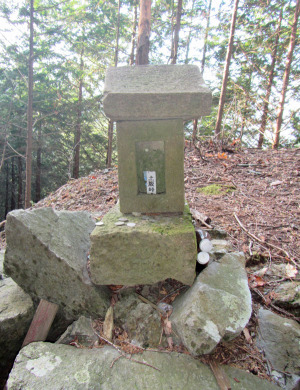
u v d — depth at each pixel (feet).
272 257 8.73
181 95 5.74
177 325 5.89
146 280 6.53
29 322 6.75
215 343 5.34
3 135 34.06
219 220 10.82
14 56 32.19
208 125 42.68
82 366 5.39
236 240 9.46
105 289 7.06
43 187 57.16
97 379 5.13
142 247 6.27
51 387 4.91
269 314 6.77
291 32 29.27
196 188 14.62
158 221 6.77
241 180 15.74
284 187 14.30
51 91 40.73
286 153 20.77
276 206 12.10
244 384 5.26
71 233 7.54
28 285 6.83
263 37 32.58
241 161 19.26
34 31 30.89
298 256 8.65
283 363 5.83
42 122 42.78
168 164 6.63
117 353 5.79
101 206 14.05
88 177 19.63
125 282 6.55
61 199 16.43
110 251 6.31
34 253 6.58
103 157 55.88
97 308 6.73
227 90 38.99
